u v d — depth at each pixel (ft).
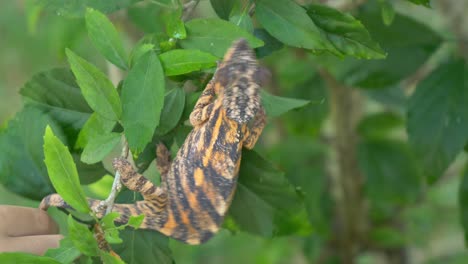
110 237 4.04
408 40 4.75
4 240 4.17
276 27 4.23
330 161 5.70
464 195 4.79
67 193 4.03
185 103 4.31
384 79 4.78
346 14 4.26
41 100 4.36
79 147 4.23
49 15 5.72
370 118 5.55
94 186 4.68
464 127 4.64
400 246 5.84
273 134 5.82
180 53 4.13
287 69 5.36
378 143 5.53
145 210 4.32
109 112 4.10
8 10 7.05
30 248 4.18
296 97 5.41
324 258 5.77
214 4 4.30
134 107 4.10
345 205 5.70
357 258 5.92
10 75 7.81
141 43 4.24
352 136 5.61
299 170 5.46
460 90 4.67
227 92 4.20
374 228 5.79
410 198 5.50
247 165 4.36
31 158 4.38
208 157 4.30
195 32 4.20
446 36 4.87
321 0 4.90
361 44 4.29
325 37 4.30
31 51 7.00
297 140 5.49
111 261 4.03
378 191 5.50
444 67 4.70
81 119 4.35
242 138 4.30
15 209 4.23
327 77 5.51
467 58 4.77
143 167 4.35
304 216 4.41
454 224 6.26
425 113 4.67
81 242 4.02
